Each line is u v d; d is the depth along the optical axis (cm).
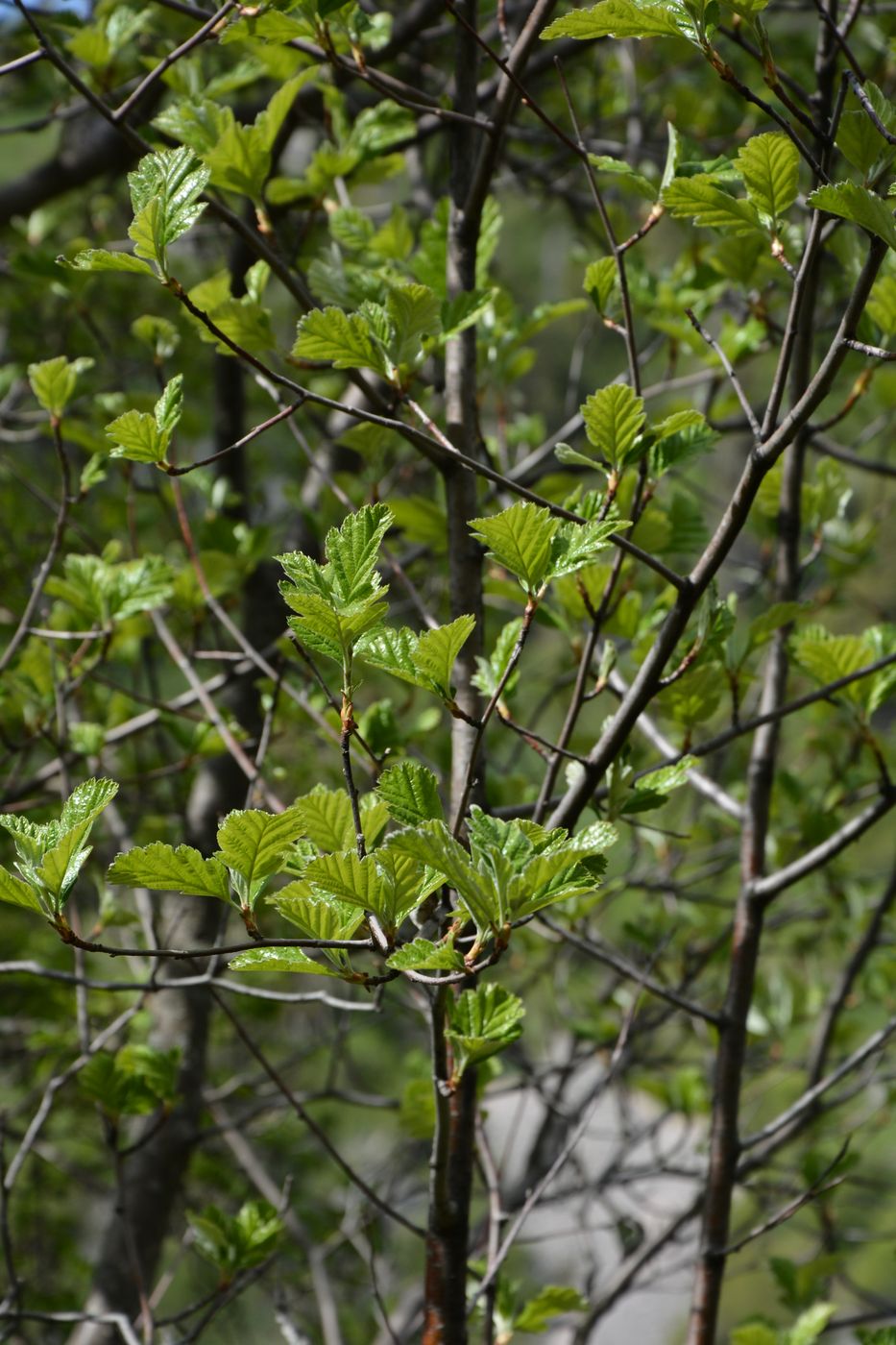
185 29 279
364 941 193
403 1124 214
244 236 207
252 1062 378
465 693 208
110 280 374
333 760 335
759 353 260
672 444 206
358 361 204
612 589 203
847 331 195
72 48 228
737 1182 233
